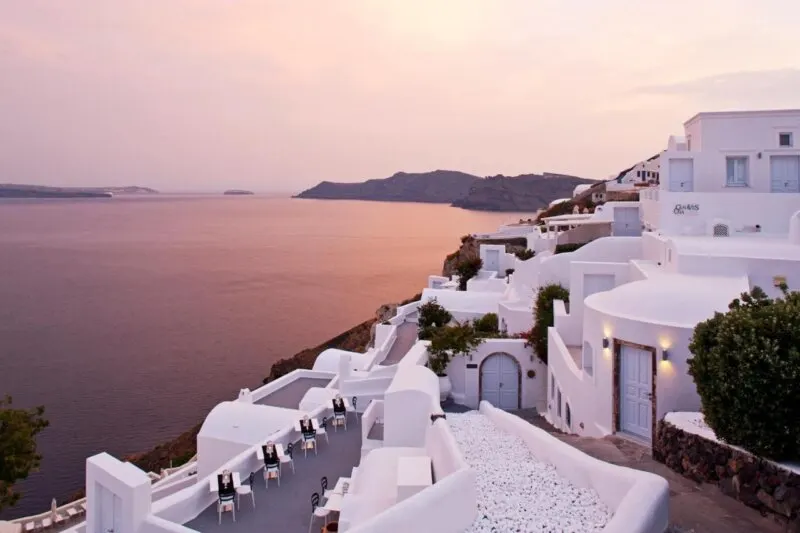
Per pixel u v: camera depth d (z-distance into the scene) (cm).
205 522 1410
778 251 1966
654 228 2912
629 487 1047
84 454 4941
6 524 2548
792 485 1040
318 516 1390
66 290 13288
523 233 7494
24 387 6781
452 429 1547
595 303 1812
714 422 1171
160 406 6153
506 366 2392
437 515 1010
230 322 10231
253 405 2431
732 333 1138
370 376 2473
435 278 5712
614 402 1656
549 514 1071
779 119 2897
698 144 3044
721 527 1050
